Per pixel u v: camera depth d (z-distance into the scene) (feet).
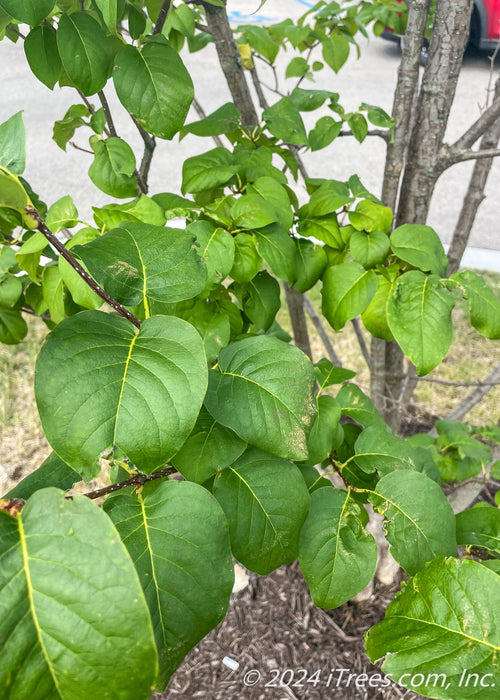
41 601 0.60
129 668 0.60
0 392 3.20
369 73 7.14
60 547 0.62
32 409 3.12
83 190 4.93
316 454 1.13
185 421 0.74
